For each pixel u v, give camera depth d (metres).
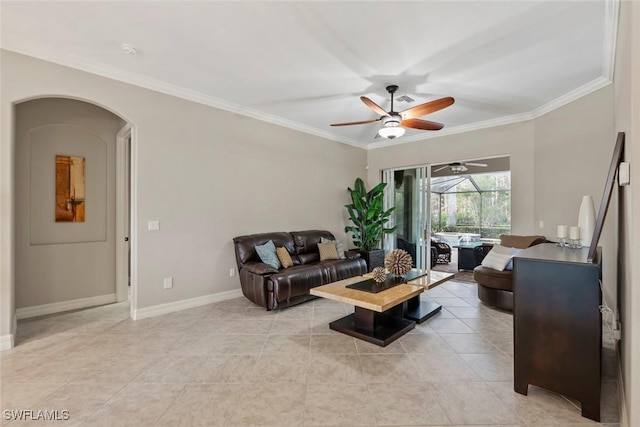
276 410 1.85
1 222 2.64
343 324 3.15
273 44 2.70
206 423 1.74
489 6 2.18
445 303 4.04
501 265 3.77
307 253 4.83
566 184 3.90
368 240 5.85
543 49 2.76
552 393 2.01
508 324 3.28
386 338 2.79
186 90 3.72
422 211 5.88
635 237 1.32
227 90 3.74
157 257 3.56
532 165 4.47
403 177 6.21
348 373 2.28
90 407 1.88
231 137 4.29
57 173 3.73
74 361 2.46
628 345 1.52
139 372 2.29
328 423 1.74
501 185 8.11
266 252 4.08
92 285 4.00
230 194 4.29
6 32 2.54
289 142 5.11
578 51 2.79
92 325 3.23
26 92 2.76
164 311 3.61
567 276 1.83
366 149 6.69
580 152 3.70
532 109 4.35
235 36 2.58
